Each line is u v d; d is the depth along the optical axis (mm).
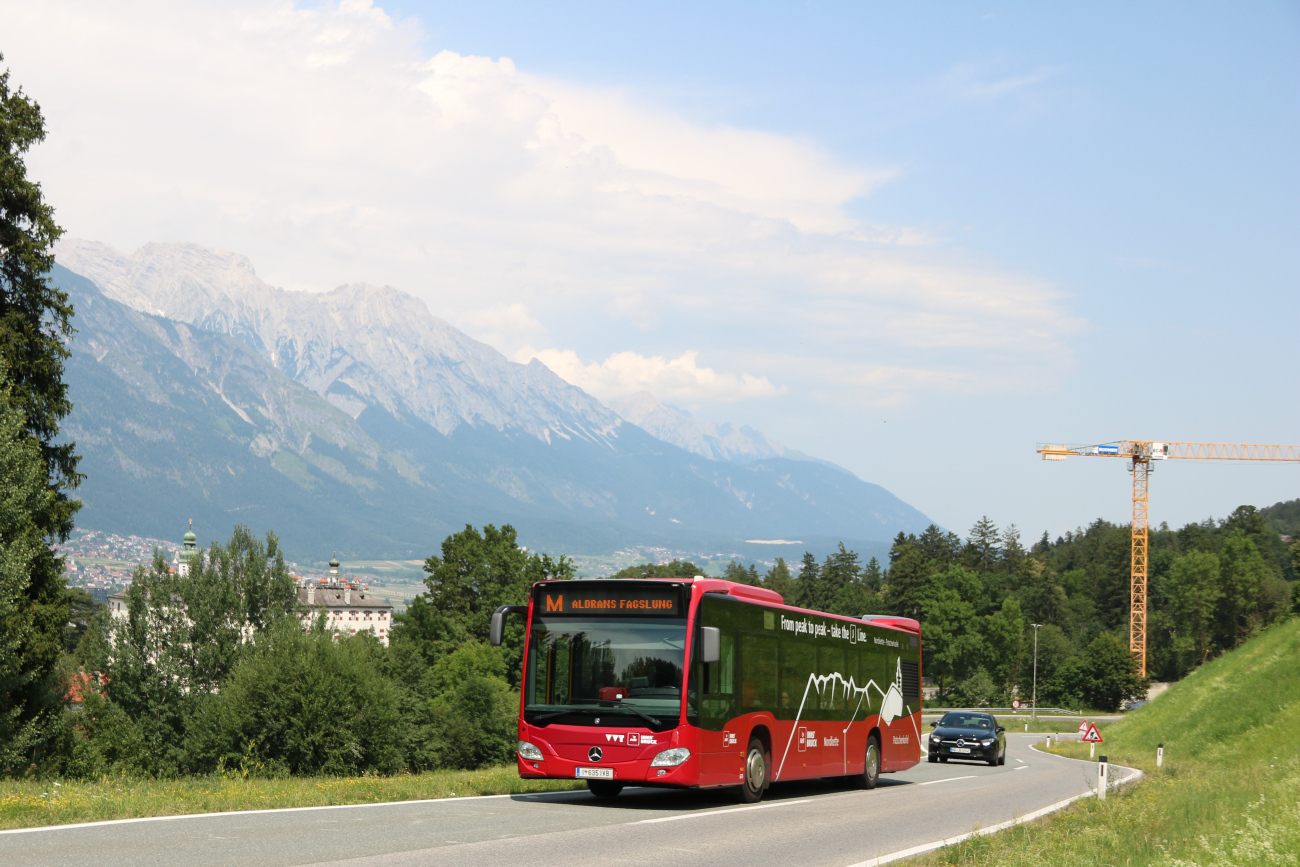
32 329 35281
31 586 33594
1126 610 197500
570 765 16891
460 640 102375
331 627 39969
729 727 18062
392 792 17781
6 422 27797
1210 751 45531
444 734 71500
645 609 17375
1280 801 17250
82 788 17094
